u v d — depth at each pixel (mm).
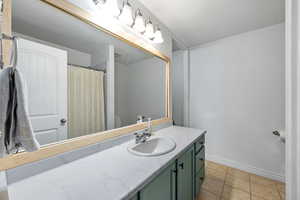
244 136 2119
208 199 1558
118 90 1330
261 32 1953
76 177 728
